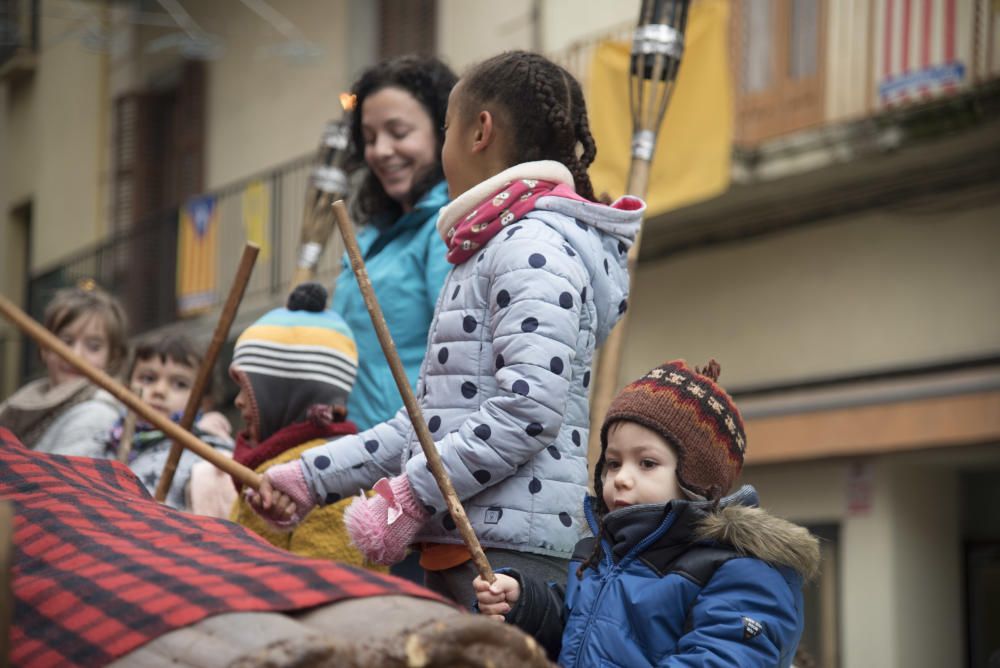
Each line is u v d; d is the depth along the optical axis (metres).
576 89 3.44
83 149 20.27
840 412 12.21
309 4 16.52
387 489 3.06
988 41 10.93
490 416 2.98
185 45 17.67
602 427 3.18
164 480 4.16
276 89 16.84
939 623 12.37
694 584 2.90
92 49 20.20
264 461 3.90
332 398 4.00
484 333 3.12
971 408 11.31
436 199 4.27
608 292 3.21
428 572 3.31
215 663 2.06
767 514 2.95
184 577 2.34
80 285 5.82
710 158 10.73
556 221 3.12
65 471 3.02
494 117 3.34
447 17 14.97
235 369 3.98
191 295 16.64
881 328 12.16
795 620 2.92
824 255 12.60
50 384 5.52
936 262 11.82
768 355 12.95
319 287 4.11
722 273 13.38
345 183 5.58
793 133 11.93
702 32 10.82
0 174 22.17
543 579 3.11
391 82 4.39
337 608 2.20
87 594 2.36
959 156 11.53
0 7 21.45
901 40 11.40
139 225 17.77
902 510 12.23
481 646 2.12
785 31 12.20
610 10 13.17
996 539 12.60
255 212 16.00
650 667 2.88
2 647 2.00
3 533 2.01
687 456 3.06
